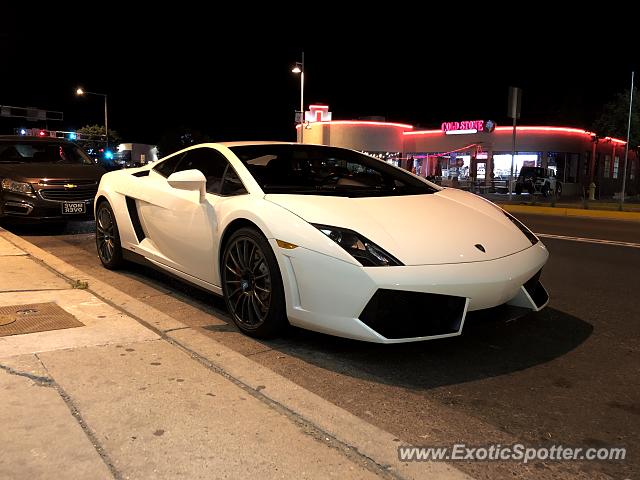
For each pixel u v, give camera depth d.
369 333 3.20
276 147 4.74
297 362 3.50
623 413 2.94
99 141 60.94
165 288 5.26
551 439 2.66
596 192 27.95
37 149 9.43
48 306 4.20
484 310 3.61
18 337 3.51
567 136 28.30
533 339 4.07
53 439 2.36
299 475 2.19
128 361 3.20
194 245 4.41
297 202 3.70
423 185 4.71
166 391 2.84
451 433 2.69
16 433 2.39
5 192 8.08
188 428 2.49
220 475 2.16
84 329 3.69
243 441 2.41
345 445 2.43
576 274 6.51
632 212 15.48
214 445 2.37
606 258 7.66
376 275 3.17
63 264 5.69
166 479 2.13
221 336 3.94
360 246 3.30
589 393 3.18
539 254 3.86
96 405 2.67
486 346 3.90
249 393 2.88
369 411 2.89
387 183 4.58
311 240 3.39
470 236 3.62
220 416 2.62
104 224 5.92
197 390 2.87
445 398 3.07
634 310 4.91
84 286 4.77
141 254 5.29
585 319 4.61
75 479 2.10
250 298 3.85
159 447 2.33
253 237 3.76
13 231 8.89
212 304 4.76
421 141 32.03
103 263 6.00
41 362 3.13
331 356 3.61
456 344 3.91
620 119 28.95
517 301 3.79
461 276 3.27
